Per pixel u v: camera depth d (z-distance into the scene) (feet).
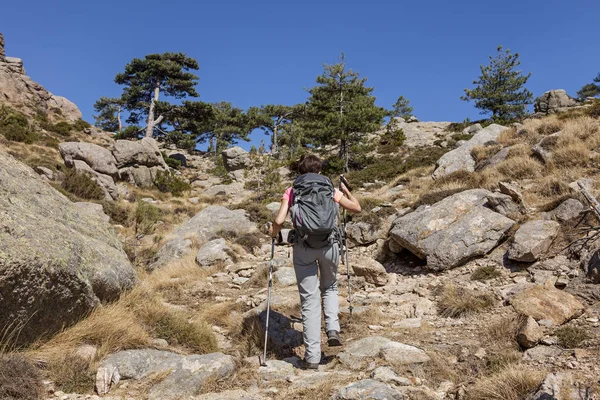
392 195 46.21
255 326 16.15
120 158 99.76
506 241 24.91
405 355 13.00
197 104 168.14
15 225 12.17
